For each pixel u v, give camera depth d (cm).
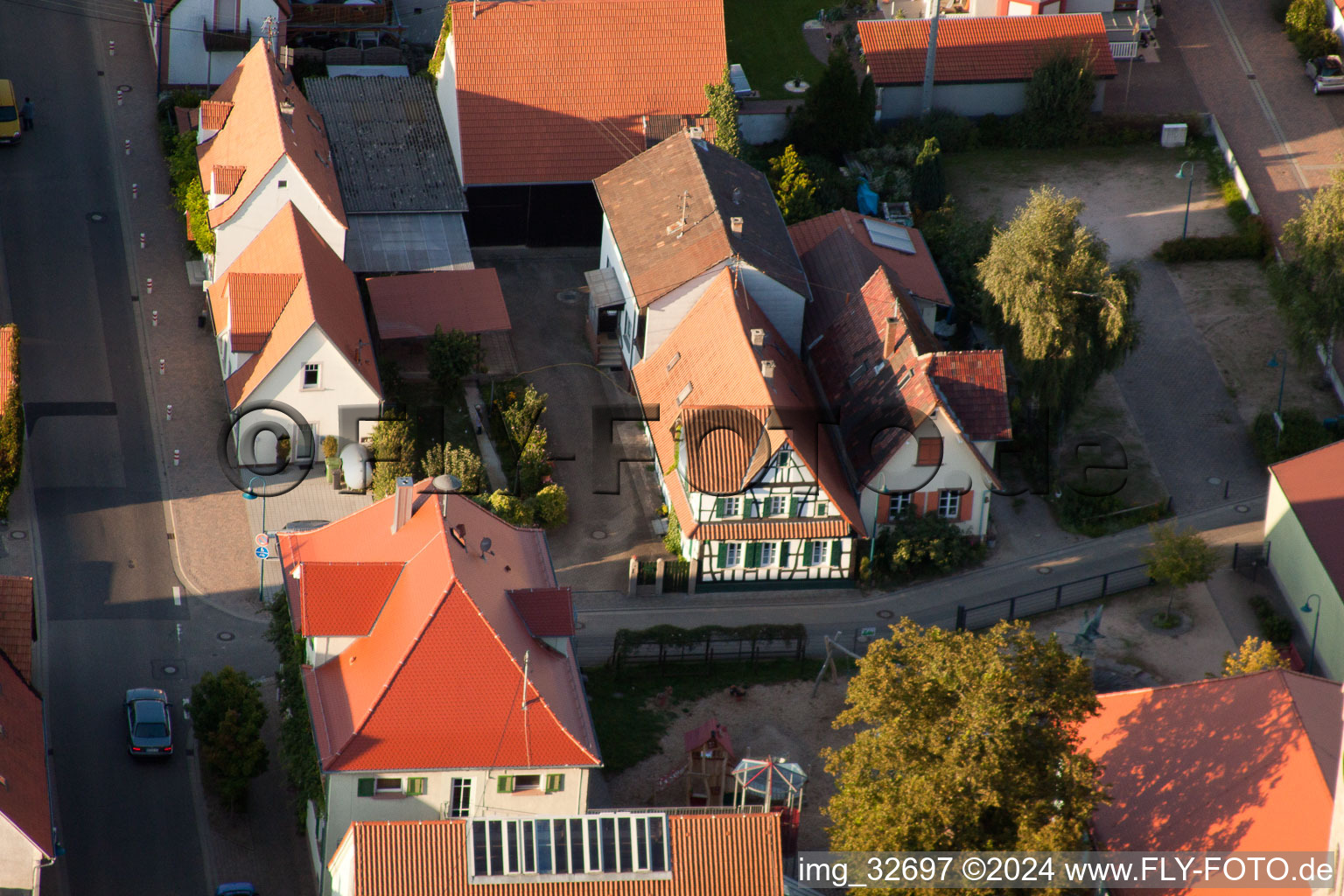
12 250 9131
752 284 8425
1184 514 8281
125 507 7788
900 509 7819
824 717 7031
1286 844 5322
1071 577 7894
